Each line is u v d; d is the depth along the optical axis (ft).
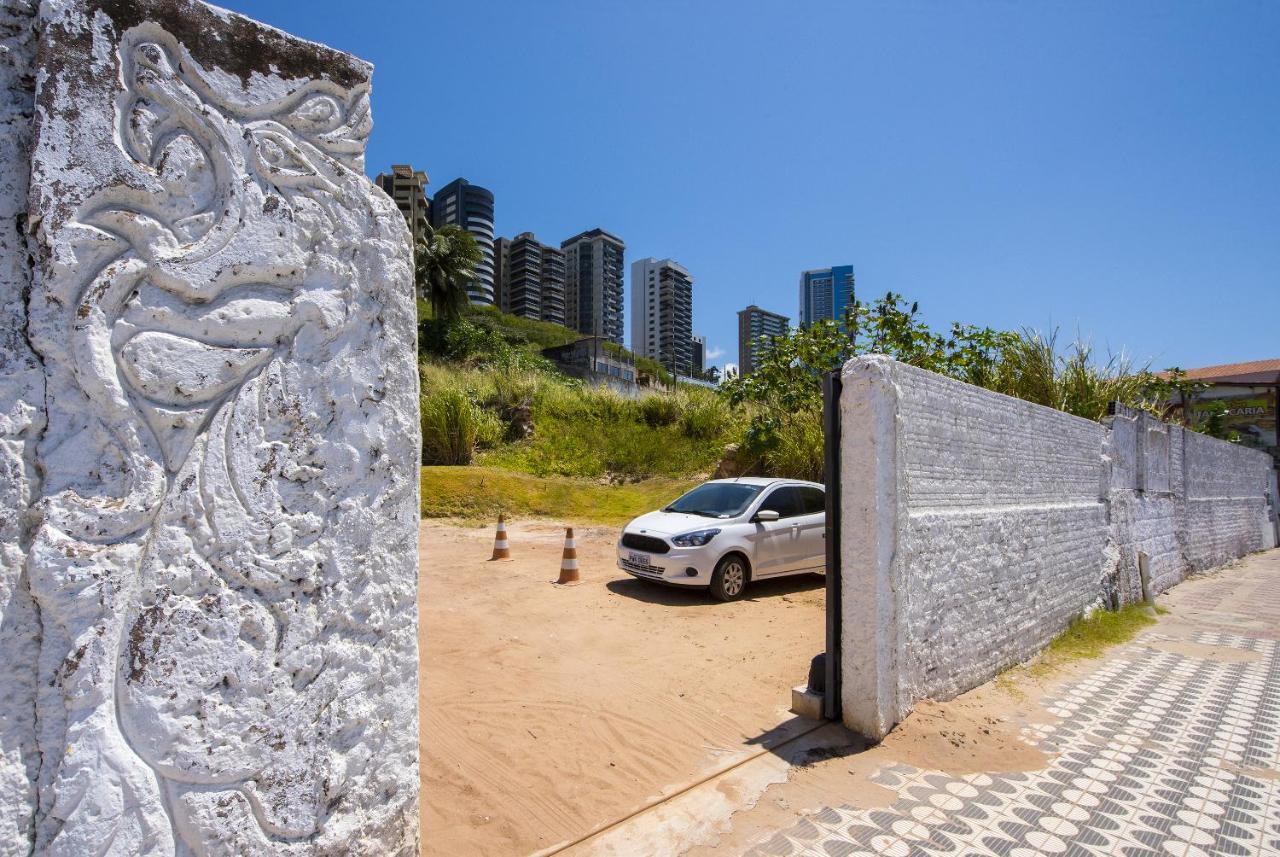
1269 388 81.25
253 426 6.18
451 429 56.49
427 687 16.92
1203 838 11.19
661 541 26.68
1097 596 27.25
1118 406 31.58
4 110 5.37
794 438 46.39
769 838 10.83
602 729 14.71
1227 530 50.14
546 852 10.32
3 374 5.14
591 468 57.57
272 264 6.37
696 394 71.46
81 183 5.43
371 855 6.79
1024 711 16.79
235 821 5.83
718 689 17.16
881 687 14.34
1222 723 16.37
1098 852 10.69
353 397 6.88
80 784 5.14
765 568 27.78
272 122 6.50
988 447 19.92
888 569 14.64
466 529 42.91
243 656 5.96
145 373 5.64
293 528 6.34
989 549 19.24
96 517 5.33
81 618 5.24
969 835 11.07
